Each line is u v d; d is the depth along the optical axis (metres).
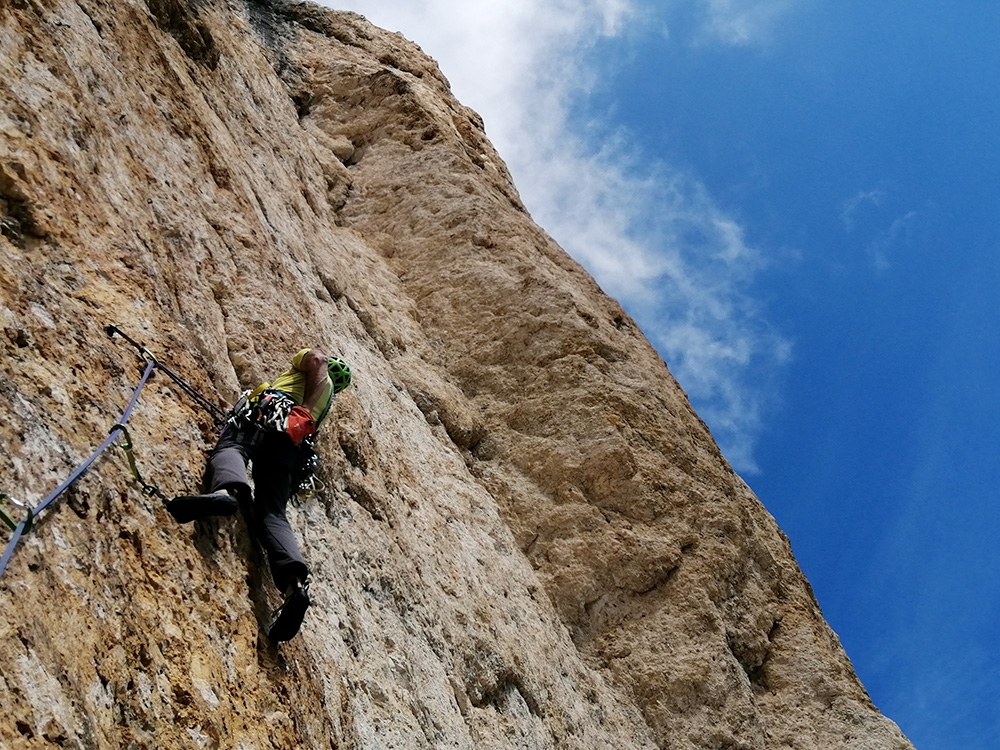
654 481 14.30
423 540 10.09
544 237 18.05
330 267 13.26
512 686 10.12
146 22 10.20
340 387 6.99
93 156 7.32
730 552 14.17
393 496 10.02
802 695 13.58
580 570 13.26
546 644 11.46
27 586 4.27
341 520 8.56
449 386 14.60
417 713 7.89
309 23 21.36
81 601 4.55
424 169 17.86
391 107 18.91
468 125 20.94
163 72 9.91
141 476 5.51
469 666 9.52
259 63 16.97
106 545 4.96
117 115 8.23
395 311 15.06
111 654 4.58
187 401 6.43
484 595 10.66
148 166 8.39
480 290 15.93
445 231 16.81
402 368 13.77
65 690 4.18
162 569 5.29
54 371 5.34
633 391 15.20
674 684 12.66
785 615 14.38
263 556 6.23
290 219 12.63
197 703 4.93
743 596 14.12
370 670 7.61
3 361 5.01
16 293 5.46
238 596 5.79
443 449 13.15
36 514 4.42
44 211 6.28
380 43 21.69
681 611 13.34
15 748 3.75
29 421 4.88
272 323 8.75
